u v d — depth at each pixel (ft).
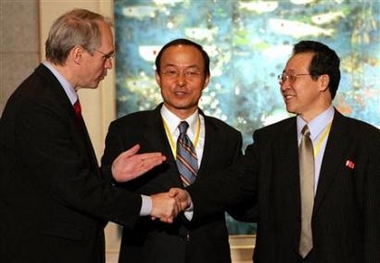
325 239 11.13
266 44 18.16
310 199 11.34
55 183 10.50
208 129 12.64
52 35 11.03
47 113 10.57
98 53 11.08
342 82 18.22
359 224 11.25
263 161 11.90
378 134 11.43
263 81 18.21
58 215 10.75
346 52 18.19
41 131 10.50
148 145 12.41
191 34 18.11
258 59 18.17
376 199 11.09
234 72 18.17
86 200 10.64
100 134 17.71
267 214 11.68
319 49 11.59
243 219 12.98
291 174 11.50
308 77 11.50
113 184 11.94
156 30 18.07
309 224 11.29
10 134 10.69
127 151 11.94
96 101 17.69
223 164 12.50
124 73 18.06
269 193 11.71
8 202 10.77
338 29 18.16
